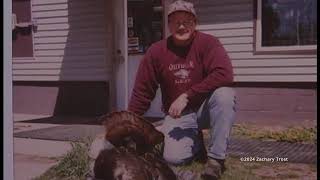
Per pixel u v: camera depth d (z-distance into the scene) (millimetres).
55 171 2893
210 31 2621
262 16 2584
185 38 2637
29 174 2916
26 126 3068
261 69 2596
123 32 2768
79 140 2861
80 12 2922
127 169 2740
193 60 2631
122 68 2773
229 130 2619
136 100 2727
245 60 2604
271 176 2578
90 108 2885
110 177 2770
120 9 2775
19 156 3012
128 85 2762
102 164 2785
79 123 2896
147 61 2695
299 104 2570
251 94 2602
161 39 2676
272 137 2594
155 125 2699
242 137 2611
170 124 2676
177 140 2672
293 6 2570
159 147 2697
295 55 2562
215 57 2611
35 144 3006
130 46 2750
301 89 2566
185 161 2670
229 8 2604
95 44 2879
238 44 2604
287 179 2566
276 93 2584
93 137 2822
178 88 2654
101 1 2836
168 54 2656
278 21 2584
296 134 2564
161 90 2682
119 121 2758
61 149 2934
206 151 2648
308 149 2557
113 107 2795
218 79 2615
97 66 2873
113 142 2768
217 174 2635
